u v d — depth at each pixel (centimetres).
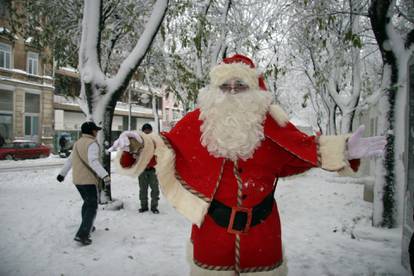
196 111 263
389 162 583
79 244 516
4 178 1332
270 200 256
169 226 623
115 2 945
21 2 1082
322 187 1155
